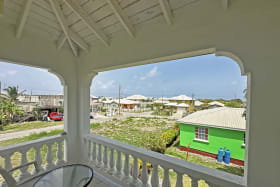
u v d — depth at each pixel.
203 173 1.15
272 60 0.88
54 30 1.89
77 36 2.00
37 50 1.87
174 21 1.34
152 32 1.50
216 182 1.09
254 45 0.95
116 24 1.66
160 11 1.35
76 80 2.40
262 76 0.92
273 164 0.88
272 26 0.88
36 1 1.44
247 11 0.98
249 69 0.96
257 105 0.93
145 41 1.56
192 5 1.22
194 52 1.25
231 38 1.04
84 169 1.49
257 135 0.93
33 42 1.82
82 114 2.37
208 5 1.15
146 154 1.54
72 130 2.33
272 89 0.88
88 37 2.02
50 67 2.02
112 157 1.96
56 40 2.06
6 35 1.57
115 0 1.32
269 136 0.89
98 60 2.08
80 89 2.39
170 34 1.37
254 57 0.95
